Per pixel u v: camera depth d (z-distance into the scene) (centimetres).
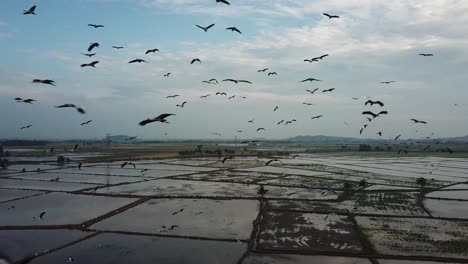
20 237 2830
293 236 2870
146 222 3288
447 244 2688
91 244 2666
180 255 2442
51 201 4266
